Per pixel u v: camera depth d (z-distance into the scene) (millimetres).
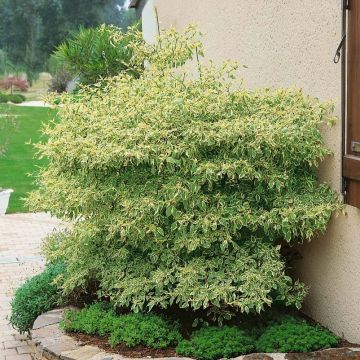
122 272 4480
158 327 4203
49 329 4445
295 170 4523
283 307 4785
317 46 4461
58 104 5230
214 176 4207
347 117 4020
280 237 4871
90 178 4562
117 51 11188
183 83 4863
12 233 9172
